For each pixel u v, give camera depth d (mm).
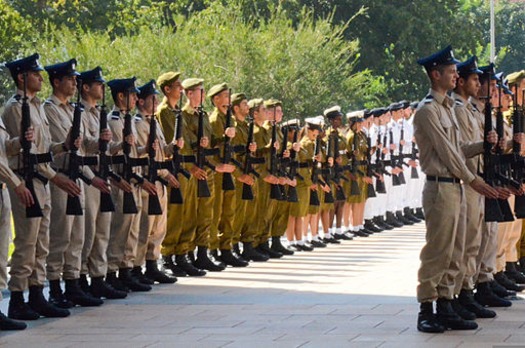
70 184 20484
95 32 58188
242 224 29266
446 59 18953
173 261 26406
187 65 51125
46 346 17781
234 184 27906
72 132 20750
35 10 63688
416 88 76125
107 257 23531
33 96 20469
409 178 41969
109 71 50906
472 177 18719
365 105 72062
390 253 31531
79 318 20359
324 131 34469
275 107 30062
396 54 75188
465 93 20781
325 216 34469
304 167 32125
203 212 27031
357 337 18109
